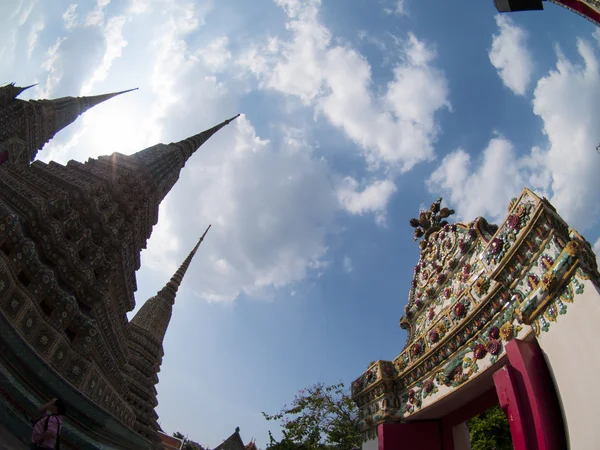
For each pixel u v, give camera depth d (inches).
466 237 517.0
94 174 1111.0
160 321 1675.7
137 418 1352.1
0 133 1067.3
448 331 478.3
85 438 781.3
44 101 1240.8
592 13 420.5
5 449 569.3
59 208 854.5
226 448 2217.0
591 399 288.0
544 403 328.8
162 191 1414.9
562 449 314.0
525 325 369.4
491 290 409.7
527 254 370.3
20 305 698.2
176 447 2449.6
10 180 821.2
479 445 1162.6
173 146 1556.3
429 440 534.0
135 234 1219.9
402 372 564.1
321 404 1223.5
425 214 647.1
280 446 1103.6
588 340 297.6
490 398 458.3
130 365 1398.9
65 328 802.2
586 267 309.3
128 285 1177.4
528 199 377.1
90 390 847.7
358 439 1095.6
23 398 629.9
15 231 709.9
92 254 935.7
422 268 616.4
